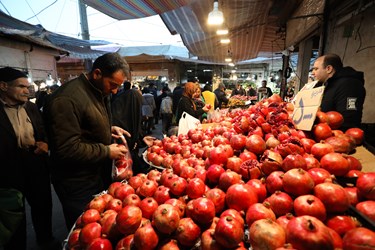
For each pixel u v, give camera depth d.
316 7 3.66
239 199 0.97
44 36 5.33
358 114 1.88
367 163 1.26
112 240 1.00
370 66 2.86
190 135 2.33
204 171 1.30
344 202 0.82
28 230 2.85
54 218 3.12
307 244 0.67
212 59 12.55
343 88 1.92
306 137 1.41
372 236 0.65
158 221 0.90
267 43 8.55
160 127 10.06
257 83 21.61
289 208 0.89
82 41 7.16
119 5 3.54
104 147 1.75
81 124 1.72
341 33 3.15
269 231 0.74
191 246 0.95
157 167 2.00
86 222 1.08
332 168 1.06
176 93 5.97
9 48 5.09
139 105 3.03
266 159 1.14
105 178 2.49
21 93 2.23
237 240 0.81
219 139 1.68
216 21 3.75
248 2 4.34
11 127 2.16
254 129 1.64
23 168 2.32
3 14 4.55
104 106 1.88
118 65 1.68
